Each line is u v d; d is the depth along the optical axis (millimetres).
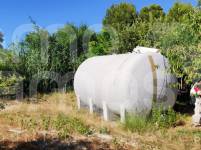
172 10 28188
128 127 10672
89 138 9625
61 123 11062
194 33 10680
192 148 9141
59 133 9836
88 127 10773
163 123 11023
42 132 10102
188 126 11305
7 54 18438
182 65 11086
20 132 10078
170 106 11797
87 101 13562
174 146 9266
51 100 16219
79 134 10031
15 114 12664
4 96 16188
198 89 11180
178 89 12195
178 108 13305
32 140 9312
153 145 9258
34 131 10203
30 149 8648
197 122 11188
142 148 8953
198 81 11328
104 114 12172
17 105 14508
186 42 11156
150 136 10133
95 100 12820
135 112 11328
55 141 9250
